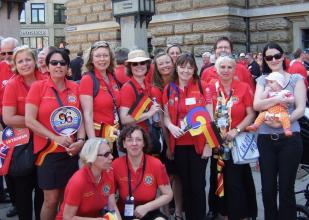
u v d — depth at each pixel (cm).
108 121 469
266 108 458
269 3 1561
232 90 499
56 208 456
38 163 447
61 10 4541
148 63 516
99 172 399
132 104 486
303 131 486
